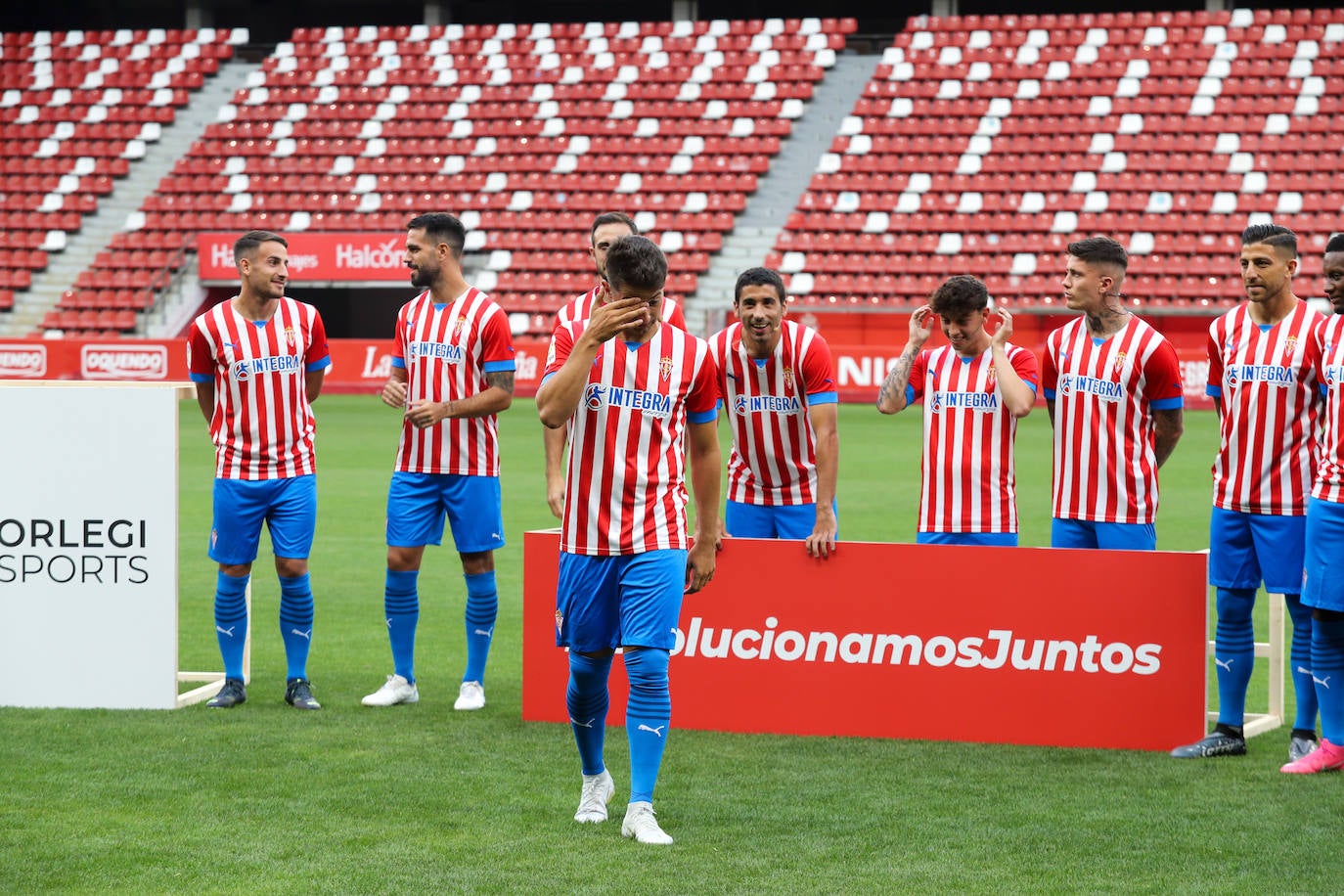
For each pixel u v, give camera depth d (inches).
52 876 423.5
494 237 2812.5
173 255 2837.1
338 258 2613.2
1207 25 3024.1
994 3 3654.0
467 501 653.9
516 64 3213.6
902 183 2797.7
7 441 656.4
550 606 628.4
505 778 534.9
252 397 653.3
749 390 651.5
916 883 418.9
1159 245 2603.3
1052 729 593.0
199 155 3078.2
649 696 469.4
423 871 429.7
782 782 534.0
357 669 738.2
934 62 3048.7
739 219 2824.8
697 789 522.6
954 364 668.1
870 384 2456.9
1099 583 586.6
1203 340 2477.9
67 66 3321.9
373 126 3100.4
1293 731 574.9
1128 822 481.1
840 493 1416.1
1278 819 485.1
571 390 454.6
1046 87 2938.0
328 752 571.2
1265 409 573.0
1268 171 2699.3
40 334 2819.9
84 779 529.3
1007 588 595.5
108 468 651.5
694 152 2945.4
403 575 660.1
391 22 3863.2
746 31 3221.0
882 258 2664.9
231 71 3321.9
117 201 3034.0
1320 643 553.3
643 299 461.4
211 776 534.6
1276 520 572.1
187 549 1120.2
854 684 610.5
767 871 430.3
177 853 445.4
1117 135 2812.5
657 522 470.0
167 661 652.1
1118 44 3021.7
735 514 677.3
